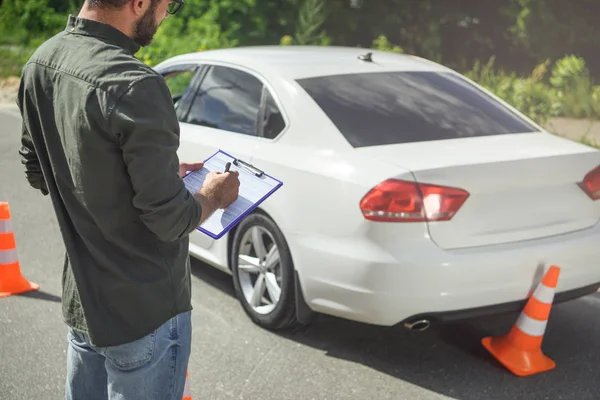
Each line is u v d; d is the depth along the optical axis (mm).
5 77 15305
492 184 3680
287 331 4406
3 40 19109
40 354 4082
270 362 4047
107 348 2164
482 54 20188
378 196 3617
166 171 1941
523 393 3756
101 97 1917
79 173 1995
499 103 4746
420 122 4223
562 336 4418
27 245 5871
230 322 4531
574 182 3939
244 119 4641
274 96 4461
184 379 2305
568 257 3855
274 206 4141
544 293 3807
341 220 3760
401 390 3773
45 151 2146
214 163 2459
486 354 4164
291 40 17594
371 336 4375
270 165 4211
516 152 3896
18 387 3736
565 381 3879
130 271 2086
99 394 2428
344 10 19312
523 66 19656
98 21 2018
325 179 3869
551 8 18469
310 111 4223
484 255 3637
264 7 17703
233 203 2301
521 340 3959
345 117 4168
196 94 5160
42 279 5180
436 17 20047
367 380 3873
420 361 4082
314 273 3898
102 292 2107
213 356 4102
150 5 2064
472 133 4227
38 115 2104
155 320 2137
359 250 3672
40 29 19797
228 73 4965
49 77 2051
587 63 18609
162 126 1934
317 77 4508
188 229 2033
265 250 4438
